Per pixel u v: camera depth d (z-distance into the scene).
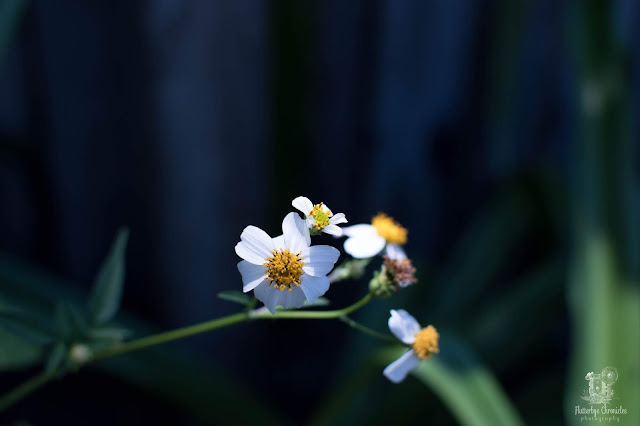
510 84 0.61
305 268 0.30
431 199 0.67
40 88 0.54
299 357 0.68
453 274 0.60
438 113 0.64
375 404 0.53
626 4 0.59
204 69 0.54
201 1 0.52
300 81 0.58
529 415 0.55
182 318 0.63
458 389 0.42
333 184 0.65
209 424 0.60
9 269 0.46
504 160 0.64
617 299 0.46
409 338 0.32
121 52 0.54
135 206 0.60
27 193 0.57
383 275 0.32
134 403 0.61
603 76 0.51
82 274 0.62
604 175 0.50
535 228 0.61
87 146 0.57
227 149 0.58
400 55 0.61
